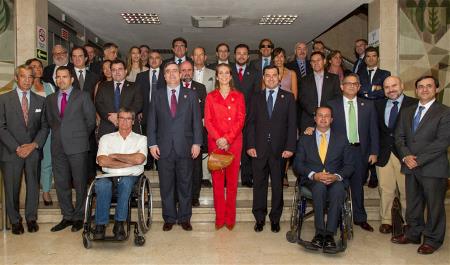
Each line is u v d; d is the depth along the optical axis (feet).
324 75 15.78
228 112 13.67
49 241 13.08
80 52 16.35
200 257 11.65
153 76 17.25
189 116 13.79
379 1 20.06
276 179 13.93
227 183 14.21
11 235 13.74
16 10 18.31
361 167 14.12
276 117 13.71
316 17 24.39
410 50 19.92
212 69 17.78
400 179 13.93
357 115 13.94
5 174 13.70
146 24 26.14
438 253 12.05
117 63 15.02
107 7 22.15
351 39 31.01
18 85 13.96
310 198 12.40
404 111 12.68
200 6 22.02
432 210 12.01
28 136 13.88
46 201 16.08
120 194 12.25
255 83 16.08
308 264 11.16
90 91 16.49
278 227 14.17
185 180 13.96
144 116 17.20
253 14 23.80
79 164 14.02
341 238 11.87
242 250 12.25
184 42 17.21
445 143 11.71
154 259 11.49
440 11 19.66
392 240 13.06
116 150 13.19
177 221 14.61
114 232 12.14
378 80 16.24
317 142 12.98
